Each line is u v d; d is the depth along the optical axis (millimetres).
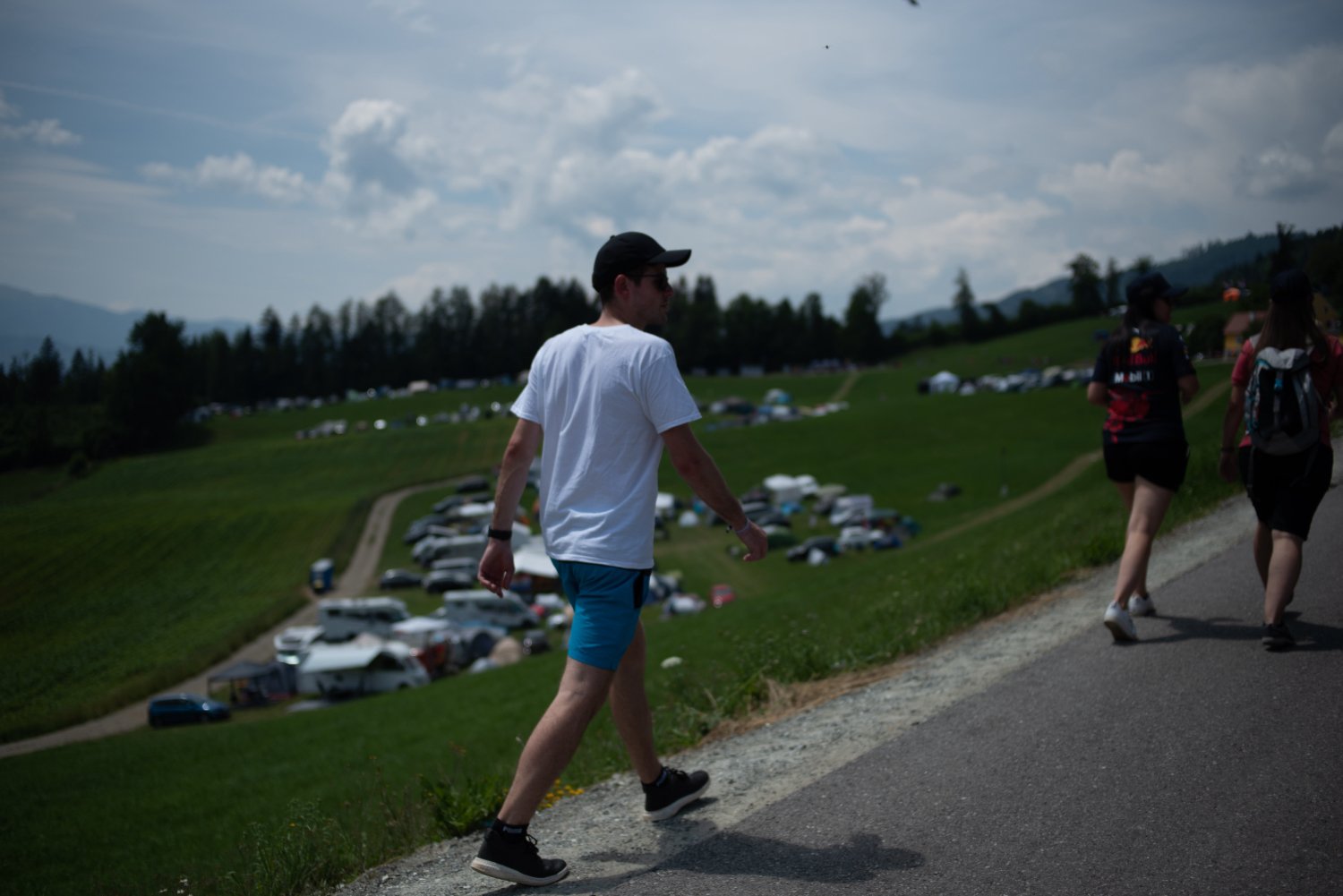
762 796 3523
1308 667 4137
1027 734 3764
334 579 58281
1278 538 4531
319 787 14430
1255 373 4586
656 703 7309
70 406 143375
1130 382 5137
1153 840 2746
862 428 99562
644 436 3014
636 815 3627
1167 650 4707
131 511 82500
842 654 6441
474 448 114125
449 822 4027
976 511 61375
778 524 62438
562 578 3104
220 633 44219
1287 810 2828
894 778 3479
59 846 12883
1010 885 2564
